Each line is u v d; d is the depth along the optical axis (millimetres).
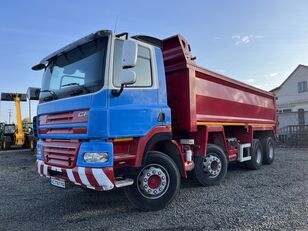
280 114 31250
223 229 4332
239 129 9367
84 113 4633
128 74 4504
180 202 5734
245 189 6719
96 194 6535
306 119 29531
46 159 5445
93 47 4945
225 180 7793
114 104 4680
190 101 6289
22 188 7410
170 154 5770
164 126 5422
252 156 9375
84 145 4594
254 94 10062
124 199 6066
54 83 5570
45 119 5590
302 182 7375
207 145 7055
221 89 7812
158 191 5297
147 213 5141
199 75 6793
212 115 7312
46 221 4902
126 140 4848
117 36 4871
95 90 4621
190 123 6258
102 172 4445
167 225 4555
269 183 7332
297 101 43094
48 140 5578
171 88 6539
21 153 18125
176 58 6391
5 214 5297
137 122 4957
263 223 4512
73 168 4719
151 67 5414
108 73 4645
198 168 6844
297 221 4559
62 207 5656
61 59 5562
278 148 18156
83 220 4906
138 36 5297
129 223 4691
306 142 19609
